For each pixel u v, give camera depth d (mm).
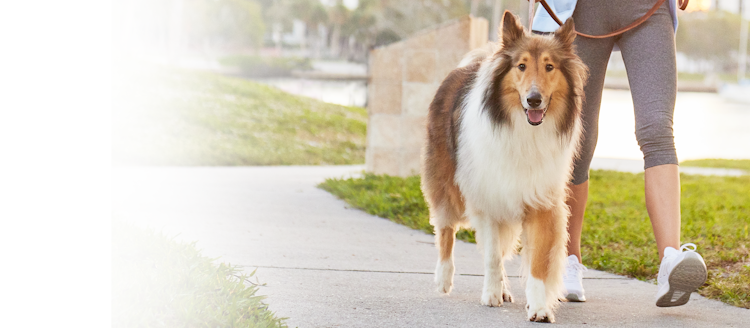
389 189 7645
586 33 3799
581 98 3408
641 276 4422
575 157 3691
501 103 3289
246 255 4605
